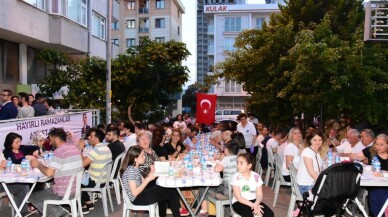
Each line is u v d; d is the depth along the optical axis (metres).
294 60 13.04
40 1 15.89
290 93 14.36
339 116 14.09
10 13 13.62
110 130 9.11
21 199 7.11
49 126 11.06
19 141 8.16
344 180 5.42
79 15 18.91
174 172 6.70
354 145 9.16
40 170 6.57
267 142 10.52
